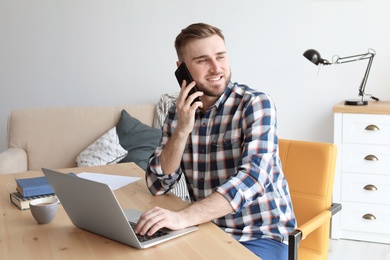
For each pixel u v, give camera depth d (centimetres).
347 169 301
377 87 338
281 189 166
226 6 359
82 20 378
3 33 382
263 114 158
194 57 159
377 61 336
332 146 184
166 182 167
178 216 133
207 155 167
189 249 119
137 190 176
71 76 385
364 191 299
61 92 388
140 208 155
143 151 321
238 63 363
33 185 162
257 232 161
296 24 348
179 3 367
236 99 165
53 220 145
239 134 162
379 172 294
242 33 359
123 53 379
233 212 141
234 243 123
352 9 336
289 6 348
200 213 136
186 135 162
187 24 368
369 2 333
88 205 125
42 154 331
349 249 294
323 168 182
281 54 354
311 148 186
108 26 377
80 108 345
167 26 371
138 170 206
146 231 127
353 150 298
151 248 121
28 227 139
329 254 288
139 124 333
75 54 383
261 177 147
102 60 381
